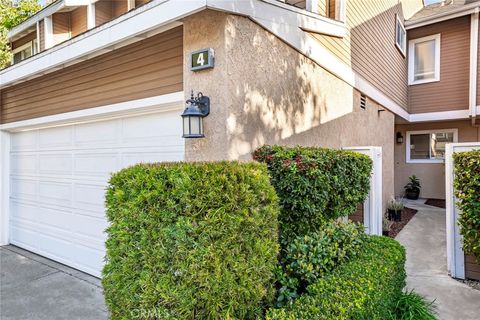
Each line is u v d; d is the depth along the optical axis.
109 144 4.57
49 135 5.62
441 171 10.60
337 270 2.98
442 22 9.73
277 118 3.73
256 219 2.31
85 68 4.56
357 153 4.59
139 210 2.29
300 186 3.25
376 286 2.64
